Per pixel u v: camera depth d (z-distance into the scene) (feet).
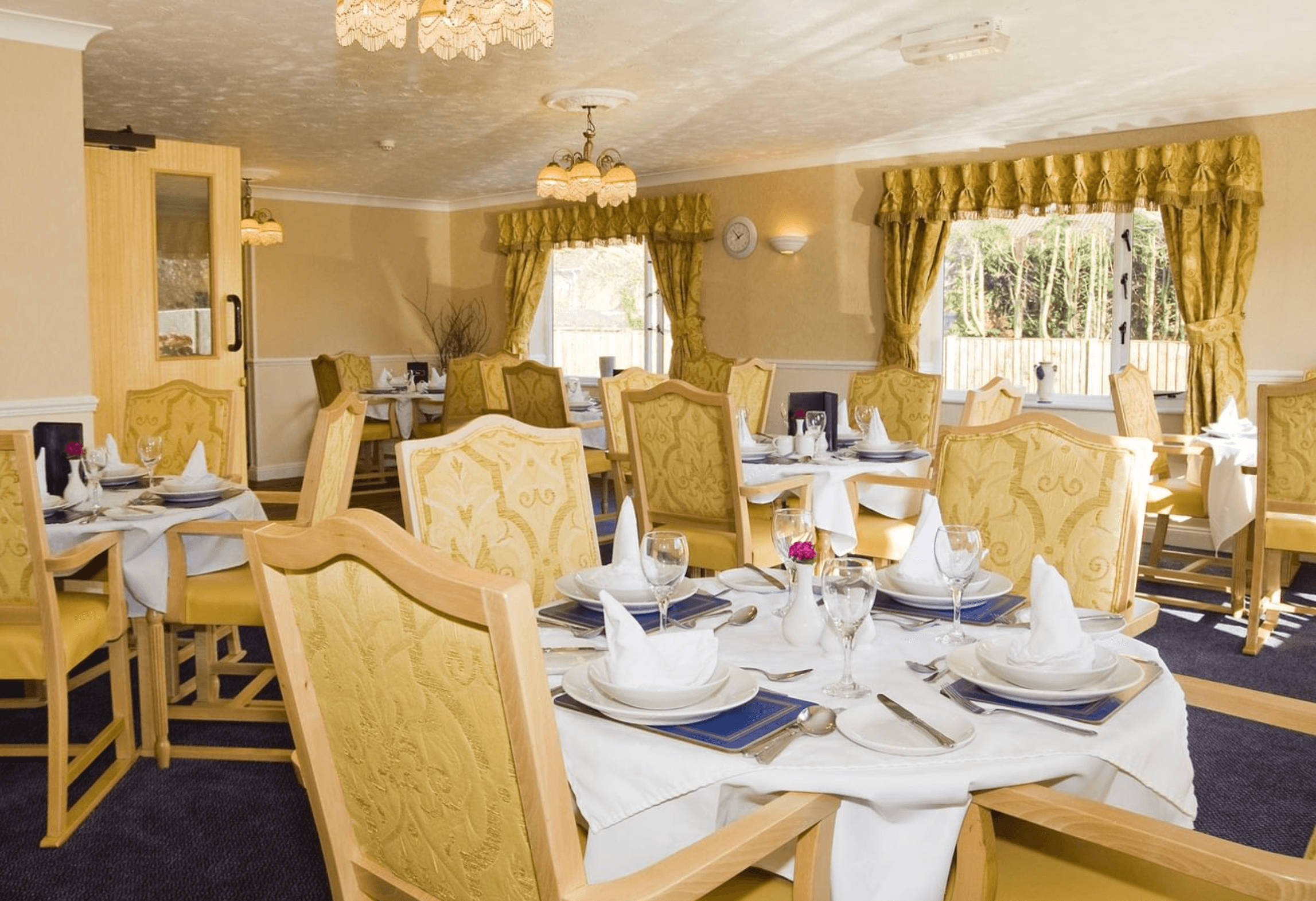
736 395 20.26
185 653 12.78
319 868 8.39
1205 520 20.62
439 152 24.91
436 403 27.40
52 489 10.80
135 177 17.63
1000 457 8.62
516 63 16.80
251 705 11.27
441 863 4.17
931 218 23.38
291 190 30.86
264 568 4.34
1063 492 8.25
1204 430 17.25
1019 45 15.76
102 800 9.58
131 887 8.09
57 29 14.62
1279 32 15.10
